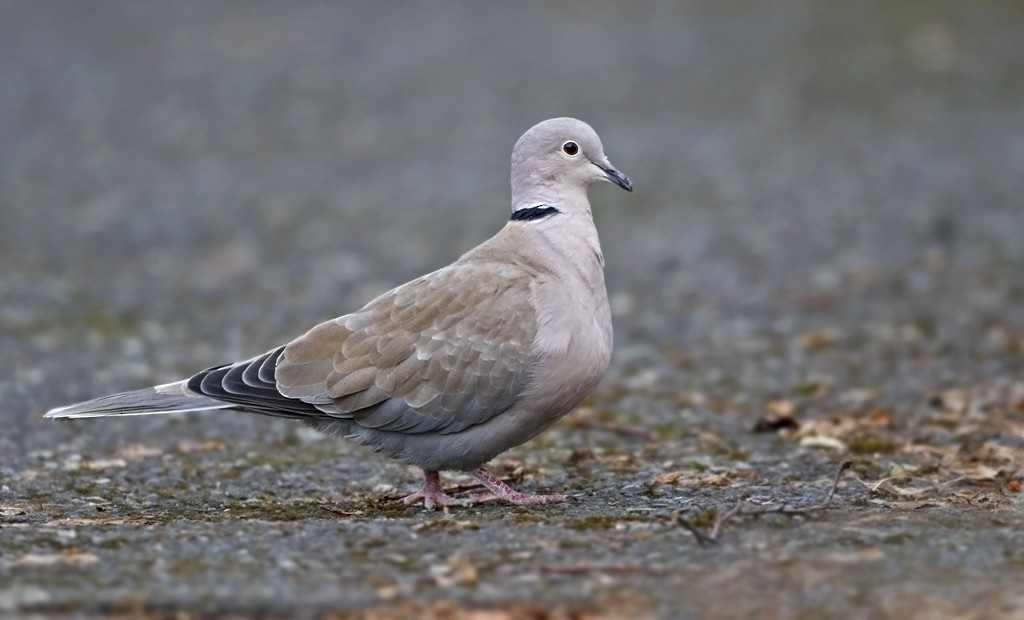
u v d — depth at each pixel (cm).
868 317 1634
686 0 3653
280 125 2839
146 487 997
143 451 1120
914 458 1044
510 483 989
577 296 897
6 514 888
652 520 808
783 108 2781
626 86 2966
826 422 1180
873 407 1257
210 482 1015
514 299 884
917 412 1224
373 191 2403
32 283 1869
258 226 2202
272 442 1156
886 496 905
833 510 826
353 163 2589
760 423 1178
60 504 939
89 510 912
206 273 1938
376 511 896
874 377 1380
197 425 1212
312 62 3272
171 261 2008
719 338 1575
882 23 3275
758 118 2733
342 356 879
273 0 3894
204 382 880
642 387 1373
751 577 695
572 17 3588
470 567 705
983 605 654
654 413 1262
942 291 1730
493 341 875
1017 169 2359
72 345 1547
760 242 2027
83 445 1138
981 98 2780
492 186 2411
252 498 959
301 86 3094
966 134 2581
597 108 2827
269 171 2558
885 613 648
